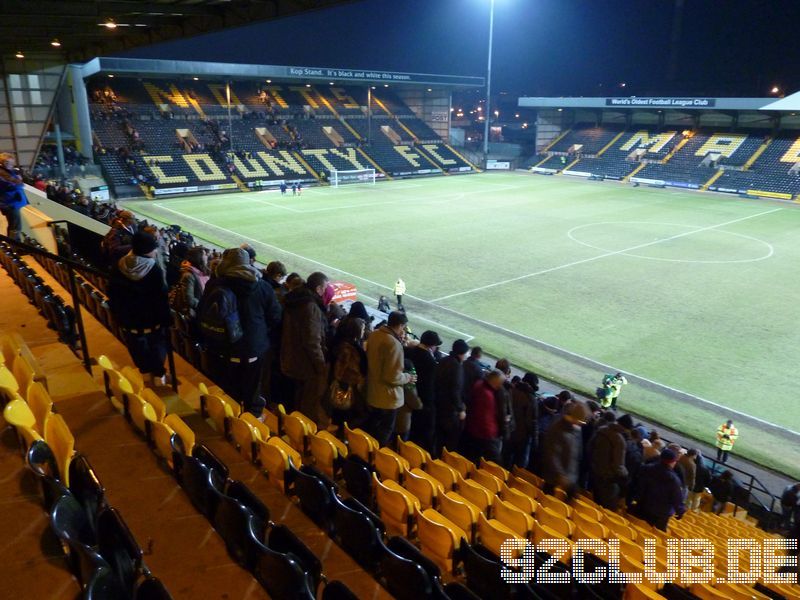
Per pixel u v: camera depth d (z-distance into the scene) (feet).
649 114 223.10
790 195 168.76
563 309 74.90
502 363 32.73
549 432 26.13
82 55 91.20
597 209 148.15
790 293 81.92
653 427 48.44
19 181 36.11
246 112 211.20
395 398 22.41
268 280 25.04
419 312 73.61
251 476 17.17
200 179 172.35
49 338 24.58
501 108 390.42
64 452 11.95
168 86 206.28
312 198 162.20
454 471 22.16
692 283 86.02
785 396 53.62
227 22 53.62
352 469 19.02
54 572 9.53
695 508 37.06
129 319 21.21
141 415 16.60
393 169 211.00
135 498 13.94
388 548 14.29
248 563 11.72
